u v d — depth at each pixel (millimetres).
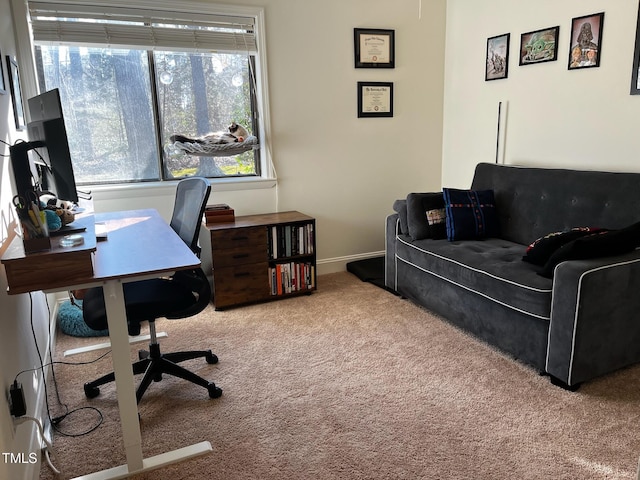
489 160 3744
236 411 2070
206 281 2229
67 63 3096
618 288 2082
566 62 3035
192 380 2203
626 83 2699
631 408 1992
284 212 3773
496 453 1750
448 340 2705
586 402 2047
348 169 3963
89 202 2750
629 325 2168
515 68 3412
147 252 1820
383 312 3150
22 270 1471
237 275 3240
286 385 2268
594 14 2824
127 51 3209
